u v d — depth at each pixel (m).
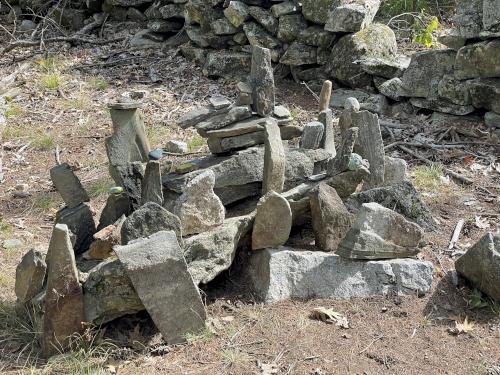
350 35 5.71
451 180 4.41
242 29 6.31
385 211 3.10
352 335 2.90
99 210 4.19
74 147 5.25
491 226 3.83
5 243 3.81
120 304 2.83
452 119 5.21
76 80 6.46
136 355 2.80
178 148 4.88
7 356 2.84
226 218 3.21
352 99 3.69
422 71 5.32
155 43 7.11
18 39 7.55
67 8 7.91
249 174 3.26
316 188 3.21
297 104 5.74
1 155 5.11
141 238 2.81
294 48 6.00
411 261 3.16
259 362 2.74
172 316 2.81
